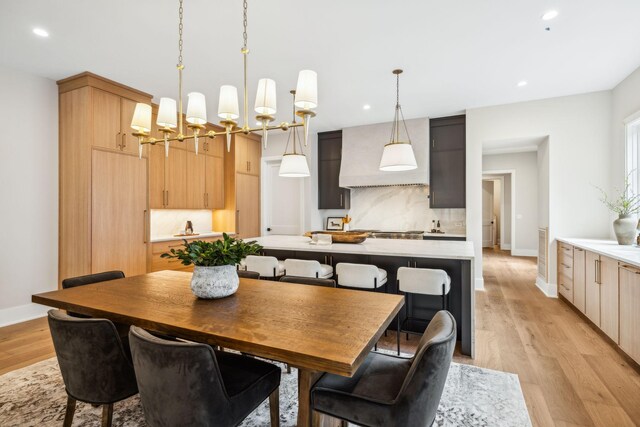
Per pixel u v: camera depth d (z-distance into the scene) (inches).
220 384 47.8
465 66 137.7
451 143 205.2
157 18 102.0
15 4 94.2
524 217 336.5
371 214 246.8
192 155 209.6
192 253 70.0
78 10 97.4
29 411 78.8
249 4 95.3
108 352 58.1
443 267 122.2
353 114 201.3
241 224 239.3
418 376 45.4
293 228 254.5
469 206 192.2
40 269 145.7
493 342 117.3
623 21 105.5
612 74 146.5
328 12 99.9
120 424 73.6
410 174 205.0
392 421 46.9
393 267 128.1
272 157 255.8
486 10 99.7
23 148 140.3
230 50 123.0
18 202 139.1
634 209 139.7
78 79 144.1
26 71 140.7
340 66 136.9
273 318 60.1
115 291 81.0
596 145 167.2
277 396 63.2
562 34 113.3
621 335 104.5
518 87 160.6
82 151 144.2
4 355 108.9
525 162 334.3
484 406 79.1
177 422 46.6
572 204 171.9
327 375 57.6
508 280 217.5
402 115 202.5
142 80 150.5
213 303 70.1
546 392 85.4
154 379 46.5
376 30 110.2
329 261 138.0
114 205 152.6
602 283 119.0
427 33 112.3
